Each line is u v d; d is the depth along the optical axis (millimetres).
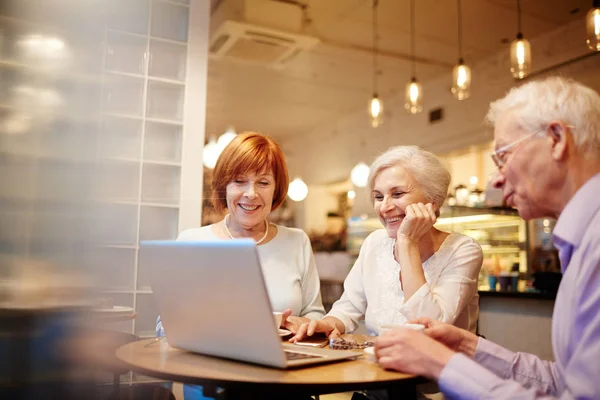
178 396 1886
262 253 1922
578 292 847
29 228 839
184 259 1013
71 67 902
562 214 929
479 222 3961
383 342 1005
